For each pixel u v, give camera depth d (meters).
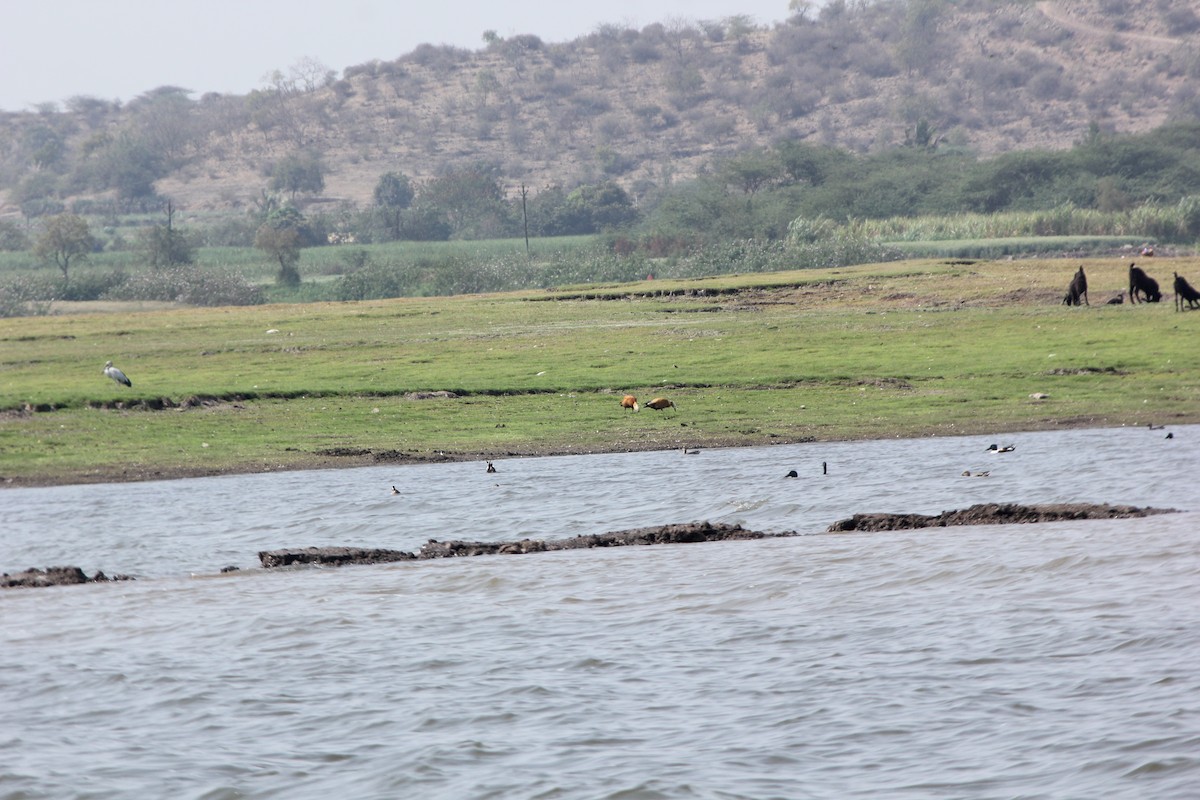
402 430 121.81
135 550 71.62
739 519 75.38
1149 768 30.25
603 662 42.28
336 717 37.59
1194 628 41.59
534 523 76.50
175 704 39.47
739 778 31.56
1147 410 119.38
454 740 35.19
